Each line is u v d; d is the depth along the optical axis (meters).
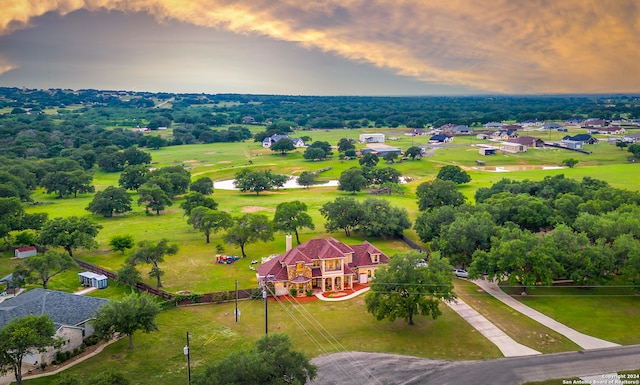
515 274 84.62
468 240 96.38
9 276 92.06
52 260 88.81
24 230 131.00
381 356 65.62
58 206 169.88
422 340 70.31
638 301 82.62
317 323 76.44
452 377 59.94
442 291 73.25
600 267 84.94
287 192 192.62
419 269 75.38
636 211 106.88
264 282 88.38
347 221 124.25
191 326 75.94
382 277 75.31
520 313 78.81
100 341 71.19
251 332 73.62
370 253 95.19
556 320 76.06
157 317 79.06
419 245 116.50
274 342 55.34
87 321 70.62
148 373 62.47
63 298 74.38
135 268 98.94
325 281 90.31
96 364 64.81
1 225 115.88
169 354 67.31
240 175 195.12
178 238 126.75
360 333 72.69
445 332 72.69
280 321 77.38
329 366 63.00
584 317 76.88
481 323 75.38
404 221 123.06
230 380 50.34
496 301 83.88
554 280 93.00
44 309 70.81
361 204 127.94
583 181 154.12
